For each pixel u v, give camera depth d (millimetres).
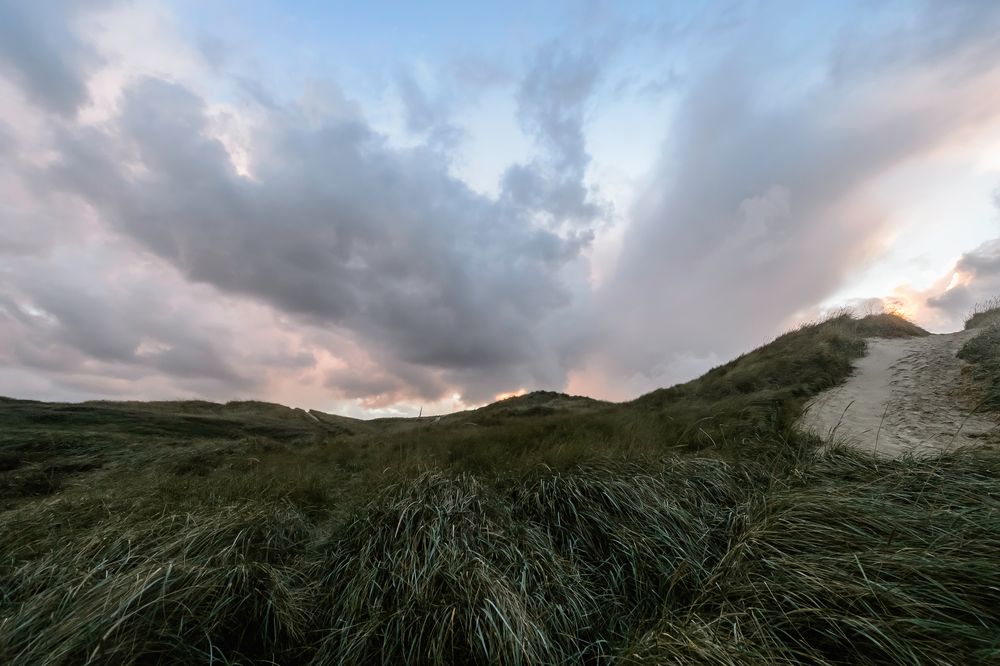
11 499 8102
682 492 4699
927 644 2191
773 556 3143
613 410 17062
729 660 2234
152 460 11727
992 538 2816
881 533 3162
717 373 21531
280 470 7676
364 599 3188
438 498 4383
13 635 2580
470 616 2787
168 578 2873
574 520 4199
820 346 15906
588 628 3064
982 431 7164
